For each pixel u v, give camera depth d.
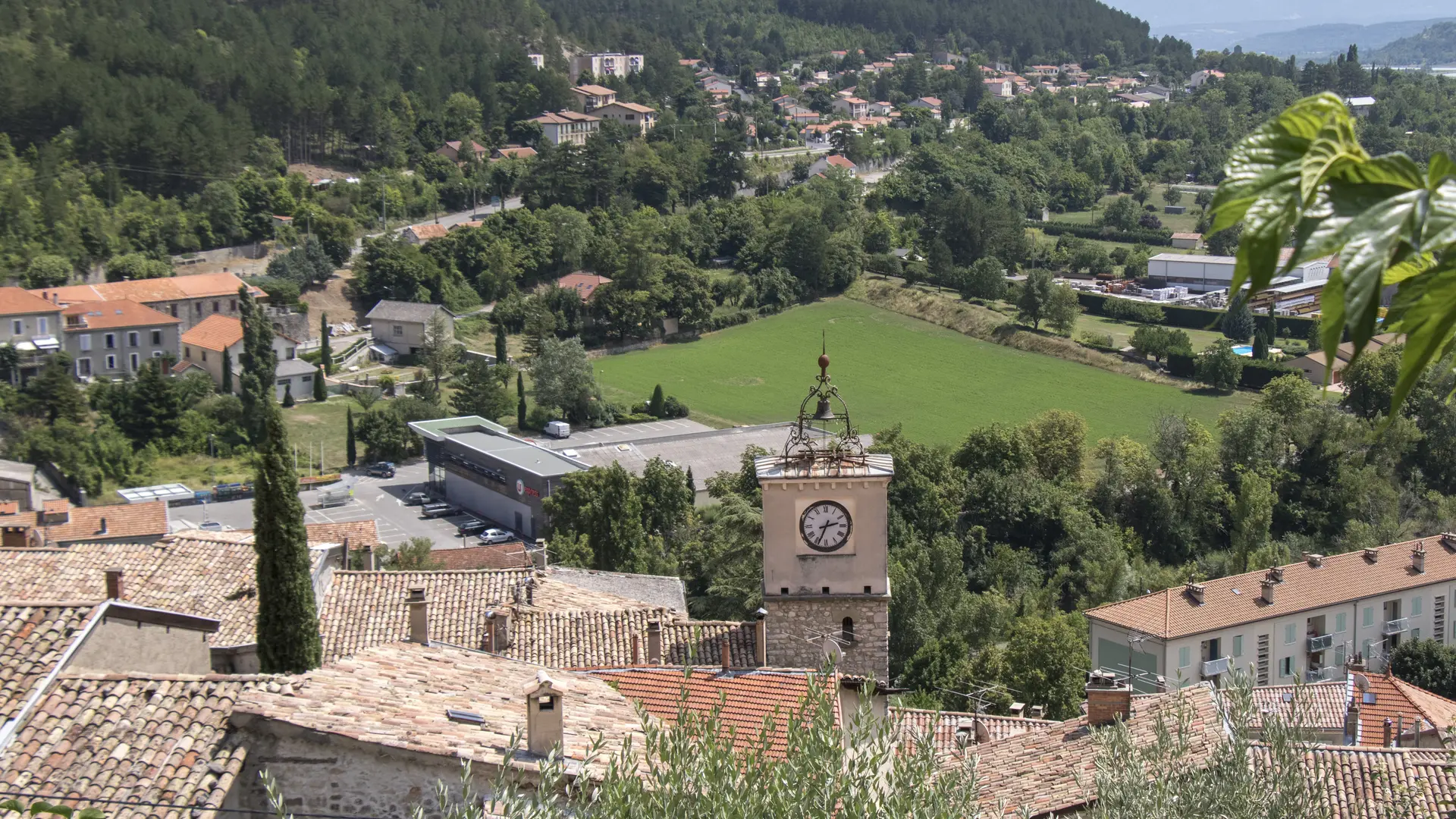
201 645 34.41
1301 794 21.05
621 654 47.31
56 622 28.58
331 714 24.75
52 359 183.50
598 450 149.75
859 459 48.25
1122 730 23.09
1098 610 85.19
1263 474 131.25
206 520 143.75
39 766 24.02
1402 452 133.00
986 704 66.25
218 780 23.52
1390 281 6.50
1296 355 187.12
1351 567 89.94
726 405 195.12
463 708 26.73
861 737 20.73
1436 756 32.81
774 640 48.28
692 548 104.50
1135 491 131.75
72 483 149.00
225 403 180.38
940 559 91.19
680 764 19.28
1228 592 85.94
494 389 187.12
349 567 68.94
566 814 22.00
